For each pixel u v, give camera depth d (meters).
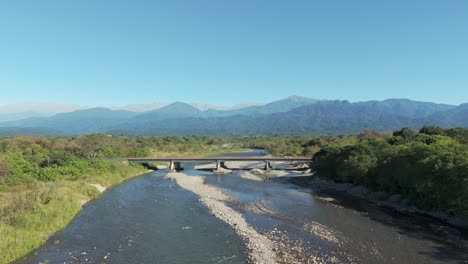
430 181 54.16
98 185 76.69
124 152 142.50
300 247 39.84
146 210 57.69
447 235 44.09
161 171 119.69
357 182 76.31
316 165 95.44
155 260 35.97
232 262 35.38
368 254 37.56
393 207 60.41
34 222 43.50
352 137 174.62
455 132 91.19
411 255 37.25
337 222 50.53
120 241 41.78
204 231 46.03
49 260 35.31
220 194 73.19
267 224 49.88
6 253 34.56
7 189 62.06
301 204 63.12
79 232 44.84
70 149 121.88
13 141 125.31
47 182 68.00
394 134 103.50
